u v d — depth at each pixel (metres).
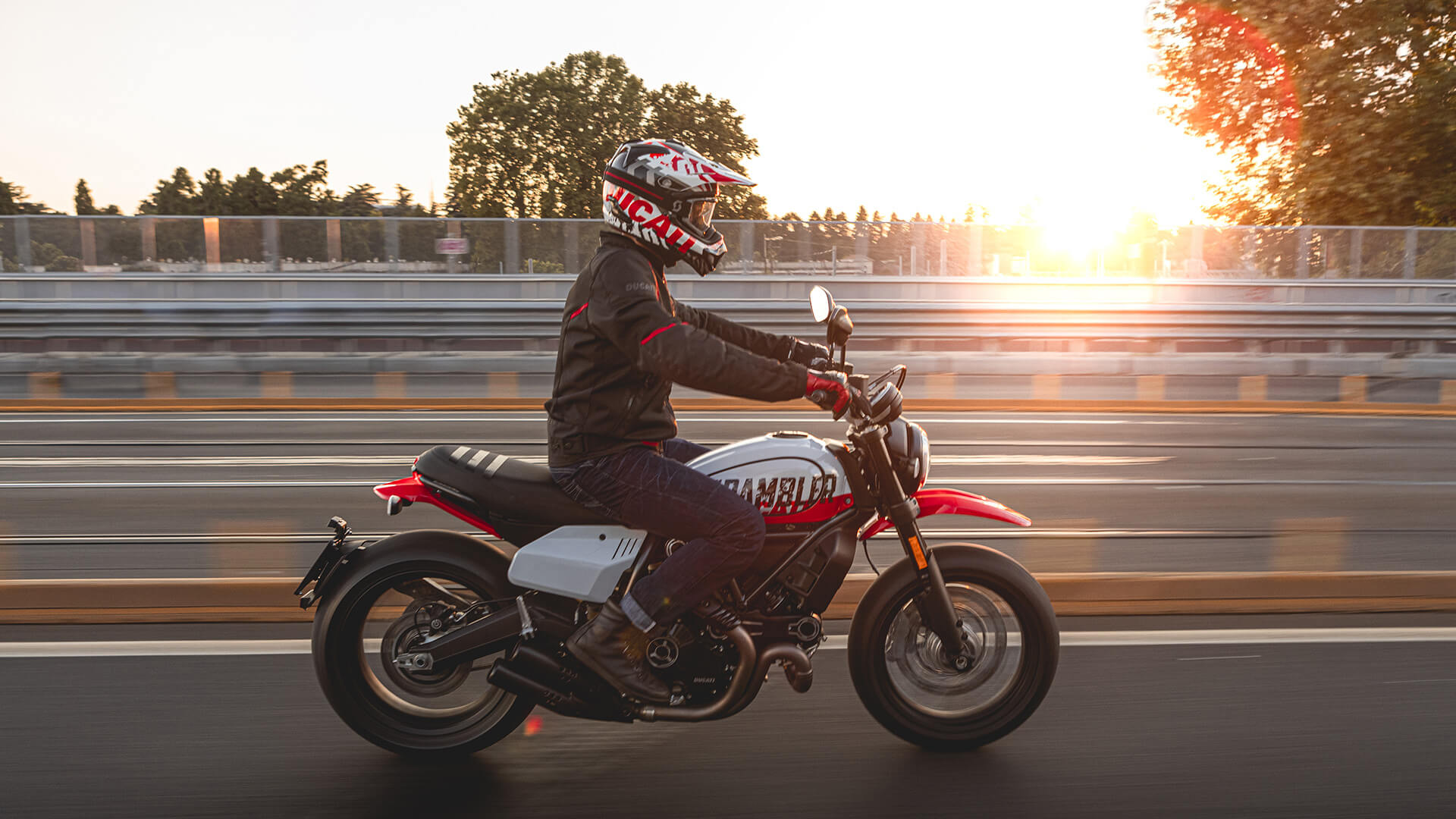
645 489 2.87
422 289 15.28
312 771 3.14
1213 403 11.34
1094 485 7.33
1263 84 22.08
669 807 2.95
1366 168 21.31
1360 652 4.07
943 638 3.17
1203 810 2.93
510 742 3.34
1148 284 16.14
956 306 14.51
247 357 13.53
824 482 3.01
